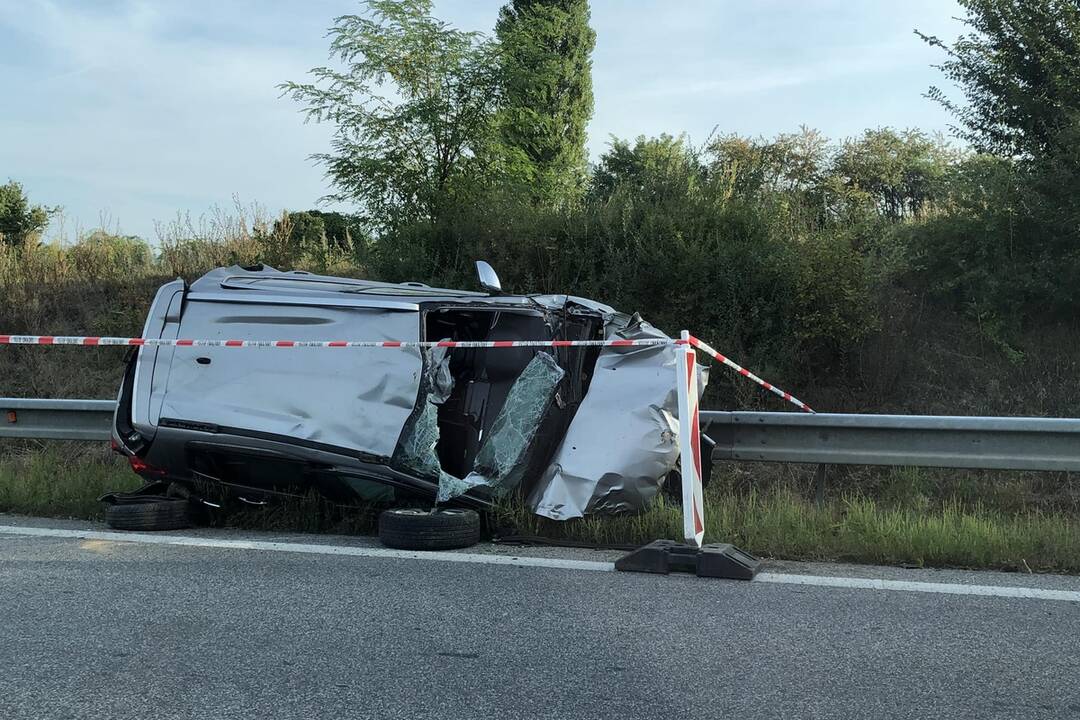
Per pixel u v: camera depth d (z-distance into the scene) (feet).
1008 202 31.76
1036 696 10.98
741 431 23.84
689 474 17.01
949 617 14.03
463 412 21.26
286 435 19.04
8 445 32.04
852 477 26.00
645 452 19.38
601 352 21.29
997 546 17.78
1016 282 30.63
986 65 34.40
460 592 15.46
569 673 11.74
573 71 77.36
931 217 35.27
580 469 19.38
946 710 10.56
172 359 20.21
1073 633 13.26
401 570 16.92
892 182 76.23
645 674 11.70
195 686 11.30
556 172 55.42
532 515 19.53
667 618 14.01
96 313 41.63
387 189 39.68
